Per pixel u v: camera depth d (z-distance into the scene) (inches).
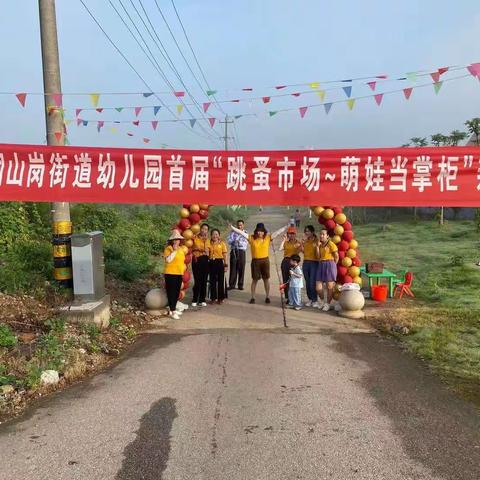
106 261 453.4
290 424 173.5
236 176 266.8
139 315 337.1
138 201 268.7
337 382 215.6
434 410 185.0
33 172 269.6
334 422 174.9
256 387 209.9
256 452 153.8
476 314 330.3
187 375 225.3
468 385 210.8
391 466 145.3
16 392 198.2
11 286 298.0
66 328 265.9
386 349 266.8
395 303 382.0
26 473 143.0
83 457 151.8
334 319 333.7
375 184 259.9
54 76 289.4
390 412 183.5
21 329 258.8
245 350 265.1
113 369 234.8
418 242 789.2
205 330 306.8
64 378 217.5
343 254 365.1
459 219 1101.7
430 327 299.9
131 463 148.0
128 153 268.8
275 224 1476.4
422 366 237.1
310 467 144.9
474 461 148.2
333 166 262.1
